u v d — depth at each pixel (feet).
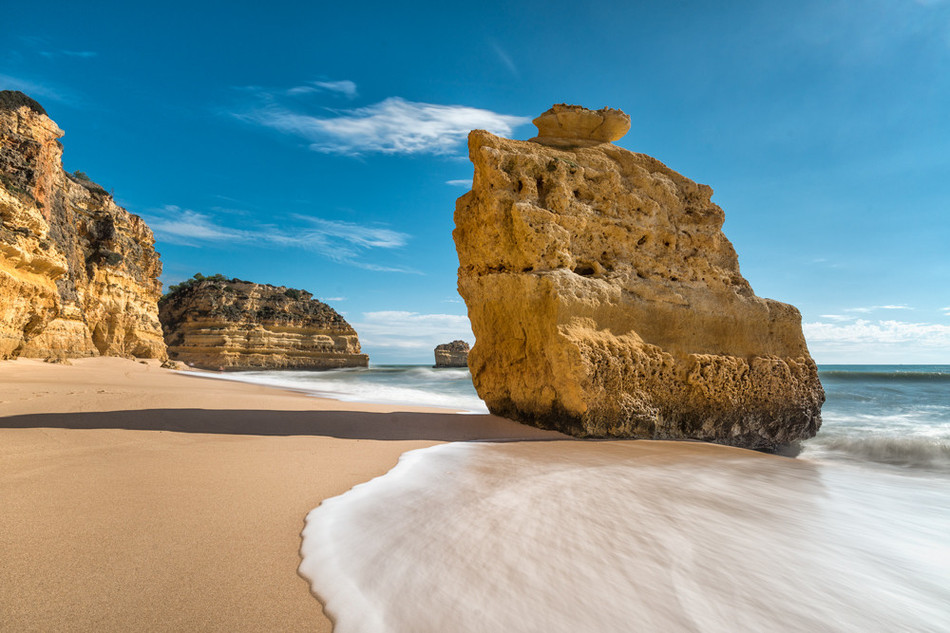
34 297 69.41
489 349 37.63
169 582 9.06
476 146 35.99
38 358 80.89
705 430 34.37
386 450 23.02
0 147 78.69
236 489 14.93
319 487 15.75
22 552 9.89
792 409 36.60
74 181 126.41
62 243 97.91
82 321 102.73
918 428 40.34
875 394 72.33
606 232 35.99
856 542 13.92
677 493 17.88
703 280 37.91
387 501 14.82
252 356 199.62
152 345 138.21
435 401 58.95
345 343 235.20
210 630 7.63
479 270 36.60
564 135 40.52
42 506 12.55
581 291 32.30
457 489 16.65
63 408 29.01
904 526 15.60
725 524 14.64
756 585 10.77
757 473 22.86
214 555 10.28
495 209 34.12
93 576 9.09
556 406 32.27
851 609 10.05
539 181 35.81
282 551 10.68
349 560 10.48
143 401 34.86
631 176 38.63
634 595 9.86
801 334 39.47
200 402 36.78
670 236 37.81
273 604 8.54
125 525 11.59
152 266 147.54
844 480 22.26
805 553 12.84
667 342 34.94
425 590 9.45
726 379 34.86
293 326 220.43
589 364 30.60
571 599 9.51
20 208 65.21
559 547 11.98
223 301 207.92
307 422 29.63
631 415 31.63
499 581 10.03
